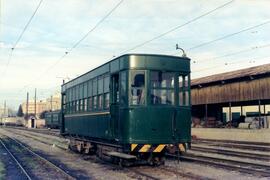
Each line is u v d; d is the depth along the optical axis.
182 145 14.91
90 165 16.53
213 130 37.22
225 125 40.50
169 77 14.86
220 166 14.96
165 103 14.70
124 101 14.34
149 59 14.54
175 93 14.90
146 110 14.31
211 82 39.66
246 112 51.66
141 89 14.38
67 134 24.14
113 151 15.66
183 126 14.98
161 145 14.45
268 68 33.59
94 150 19.56
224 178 12.38
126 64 14.38
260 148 23.53
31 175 14.30
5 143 34.16
